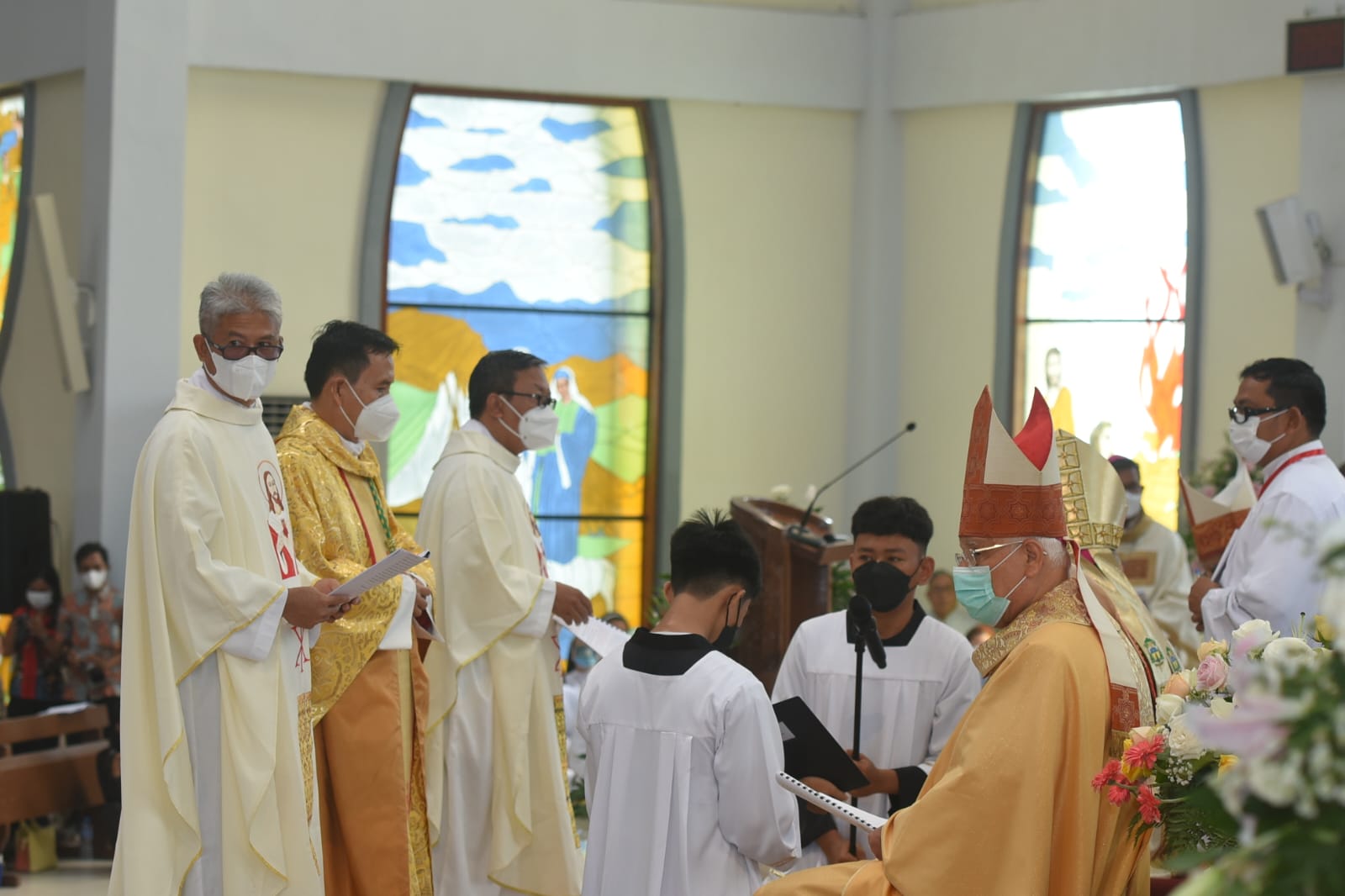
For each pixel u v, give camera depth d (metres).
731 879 2.96
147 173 7.94
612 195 9.25
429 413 8.97
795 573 4.95
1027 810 2.54
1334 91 7.65
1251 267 8.24
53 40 8.71
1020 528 2.80
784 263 9.38
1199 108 8.43
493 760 4.65
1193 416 8.42
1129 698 2.66
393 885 4.11
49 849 6.47
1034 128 9.03
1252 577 4.05
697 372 9.25
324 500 4.18
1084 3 8.65
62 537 8.77
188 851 3.45
